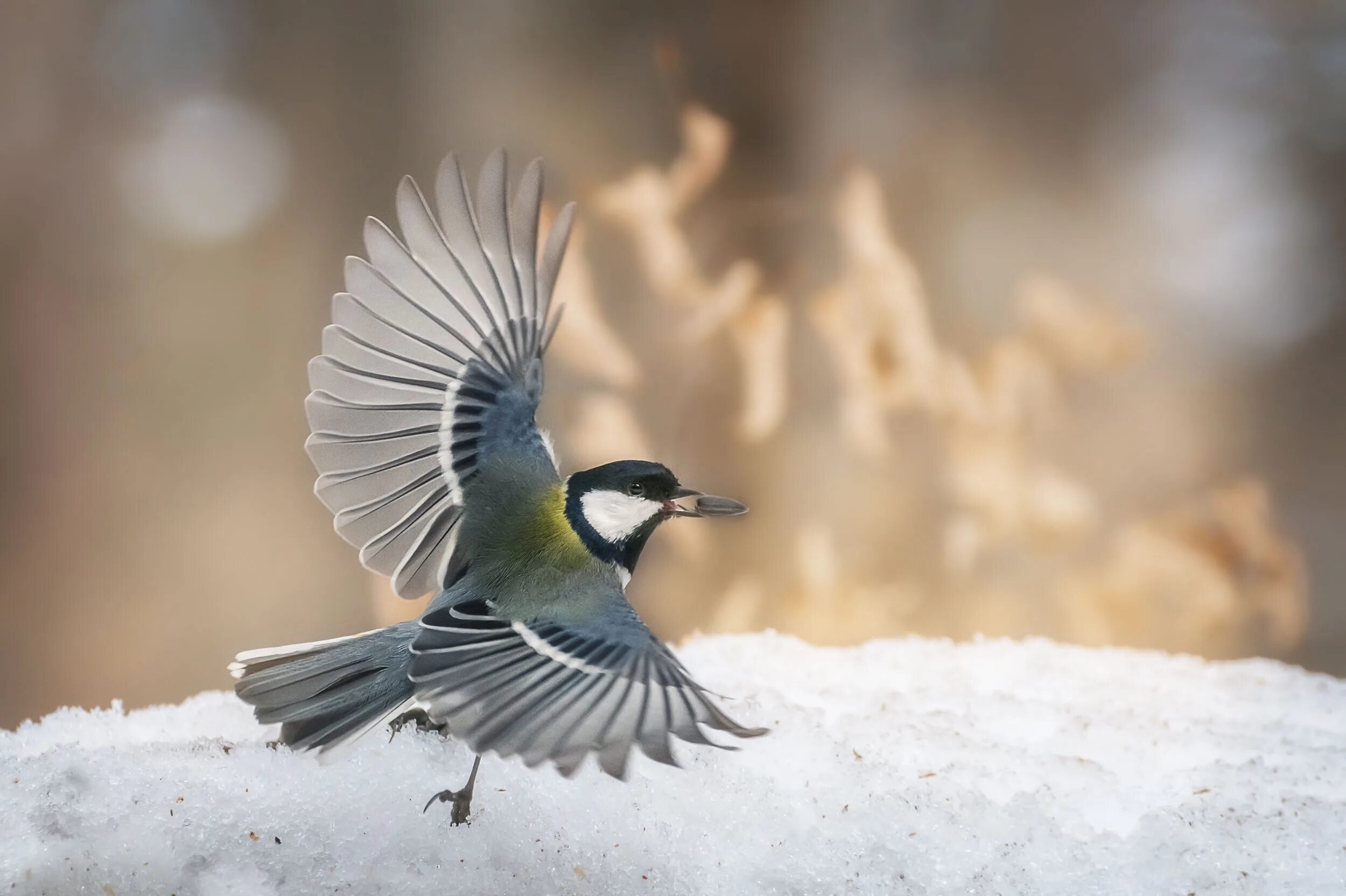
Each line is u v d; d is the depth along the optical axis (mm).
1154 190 6582
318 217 6203
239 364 6246
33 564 5801
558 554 3809
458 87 5574
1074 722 3852
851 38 5223
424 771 3787
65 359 6133
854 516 4148
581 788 3781
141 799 3764
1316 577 5949
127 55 6340
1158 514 4117
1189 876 3750
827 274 4203
